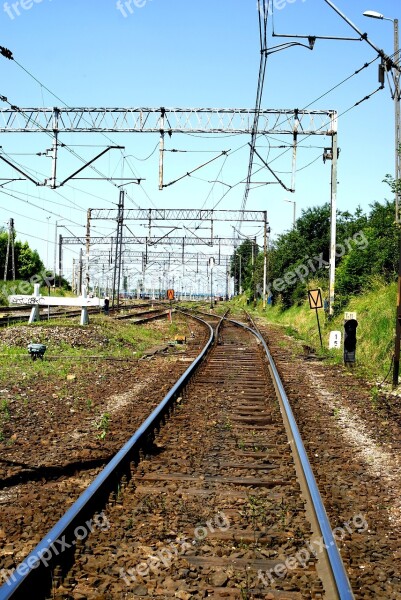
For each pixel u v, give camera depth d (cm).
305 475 645
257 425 994
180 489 650
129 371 1593
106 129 2433
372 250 2933
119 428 921
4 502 601
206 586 435
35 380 1336
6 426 916
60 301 2436
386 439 913
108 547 490
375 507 614
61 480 674
